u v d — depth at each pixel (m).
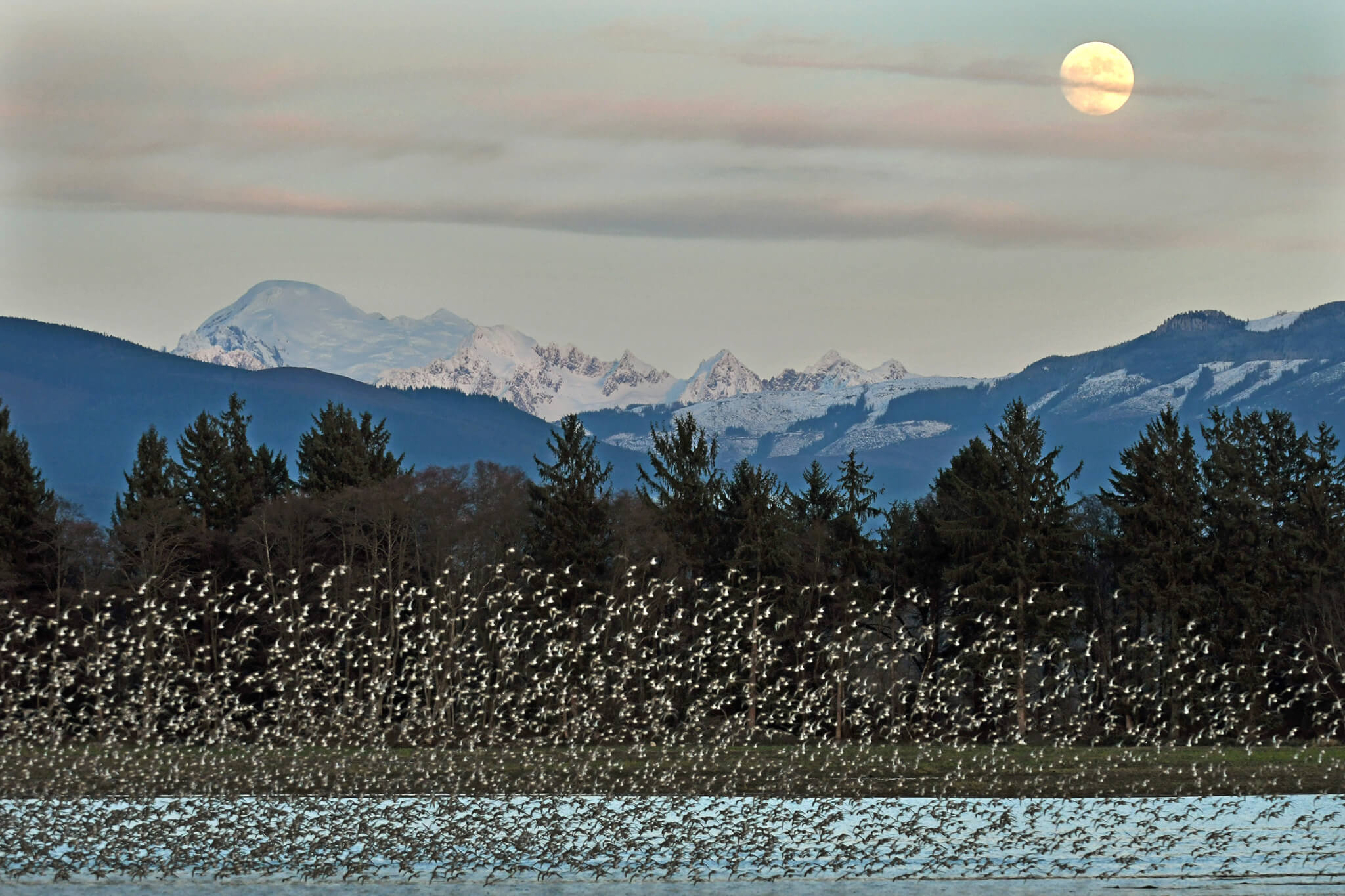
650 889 152.38
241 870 159.88
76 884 154.75
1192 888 150.88
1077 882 153.75
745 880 155.88
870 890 151.25
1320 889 149.75
